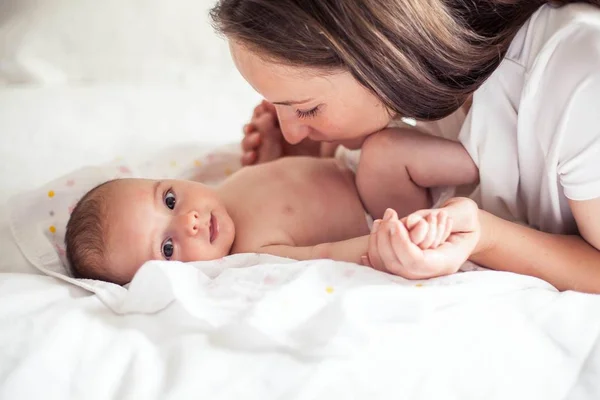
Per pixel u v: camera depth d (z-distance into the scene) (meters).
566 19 0.87
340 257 0.99
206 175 1.37
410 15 0.79
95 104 1.62
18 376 0.75
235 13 0.78
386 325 0.80
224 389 0.74
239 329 0.80
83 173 1.26
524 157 0.94
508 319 0.83
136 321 0.85
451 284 0.85
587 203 0.87
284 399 0.73
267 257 0.98
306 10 0.76
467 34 0.84
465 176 1.04
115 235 1.04
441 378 0.77
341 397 0.74
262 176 1.19
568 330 0.83
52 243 1.14
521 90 0.92
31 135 1.47
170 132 1.53
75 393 0.75
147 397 0.74
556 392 0.78
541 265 0.93
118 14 1.77
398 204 1.11
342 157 1.25
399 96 0.84
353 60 0.79
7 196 1.28
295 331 0.81
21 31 1.73
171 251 1.05
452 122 1.10
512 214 1.05
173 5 1.80
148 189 1.08
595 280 0.92
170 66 1.80
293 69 0.81
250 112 1.64
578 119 0.84
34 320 0.83
